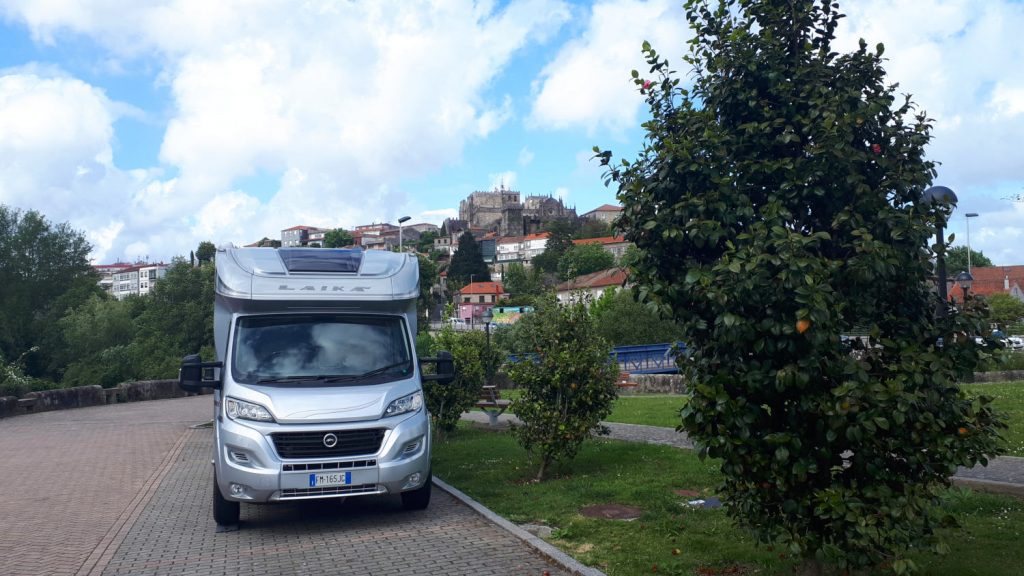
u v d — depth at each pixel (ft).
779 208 15.64
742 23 17.46
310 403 26.03
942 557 18.90
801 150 16.99
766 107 16.81
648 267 16.74
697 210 15.96
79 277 221.87
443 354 30.09
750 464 15.52
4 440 55.42
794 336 14.67
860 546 14.85
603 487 30.81
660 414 58.90
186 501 32.55
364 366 28.14
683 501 27.76
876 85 16.99
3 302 203.82
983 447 15.24
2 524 28.78
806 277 14.03
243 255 30.40
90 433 59.31
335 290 29.09
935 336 15.65
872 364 15.42
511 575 20.35
